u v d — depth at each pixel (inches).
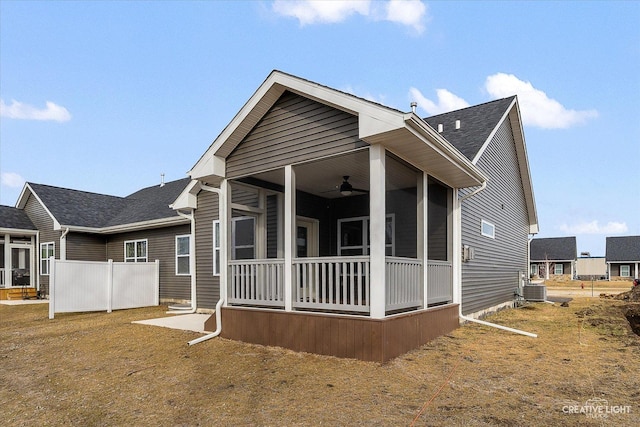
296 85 240.4
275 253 349.4
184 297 494.9
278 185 332.8
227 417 149.6
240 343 260.5
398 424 137.8
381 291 207.5
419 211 267.1
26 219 685.3
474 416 143.8
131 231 582.9
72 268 436.1
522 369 203.3
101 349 259.0
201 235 443.2
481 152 380.5
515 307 506.6
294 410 152.8
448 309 298.5
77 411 162.2
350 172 296.0
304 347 233.3
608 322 351.6
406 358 217.6
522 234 598.5
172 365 218.5
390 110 199.0
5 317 435.8
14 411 165.2
